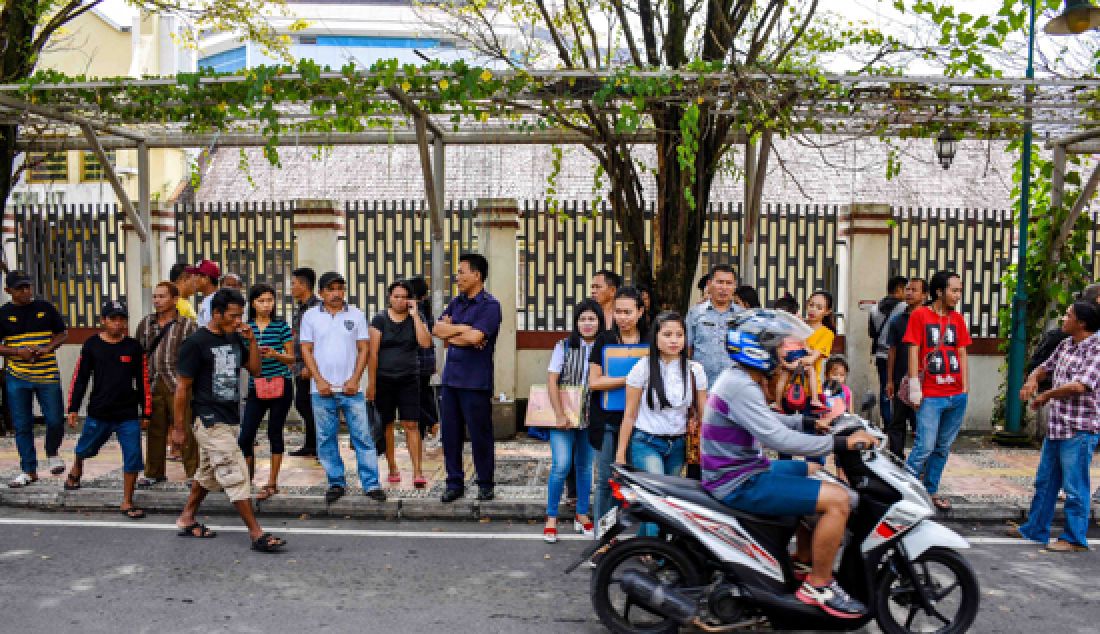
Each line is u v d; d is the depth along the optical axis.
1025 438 9.66
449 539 6.44
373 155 17.84
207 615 4.85
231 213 10.84
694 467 5.73
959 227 10.58
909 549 4.45
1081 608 5.06
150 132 10.02
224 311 6.07
